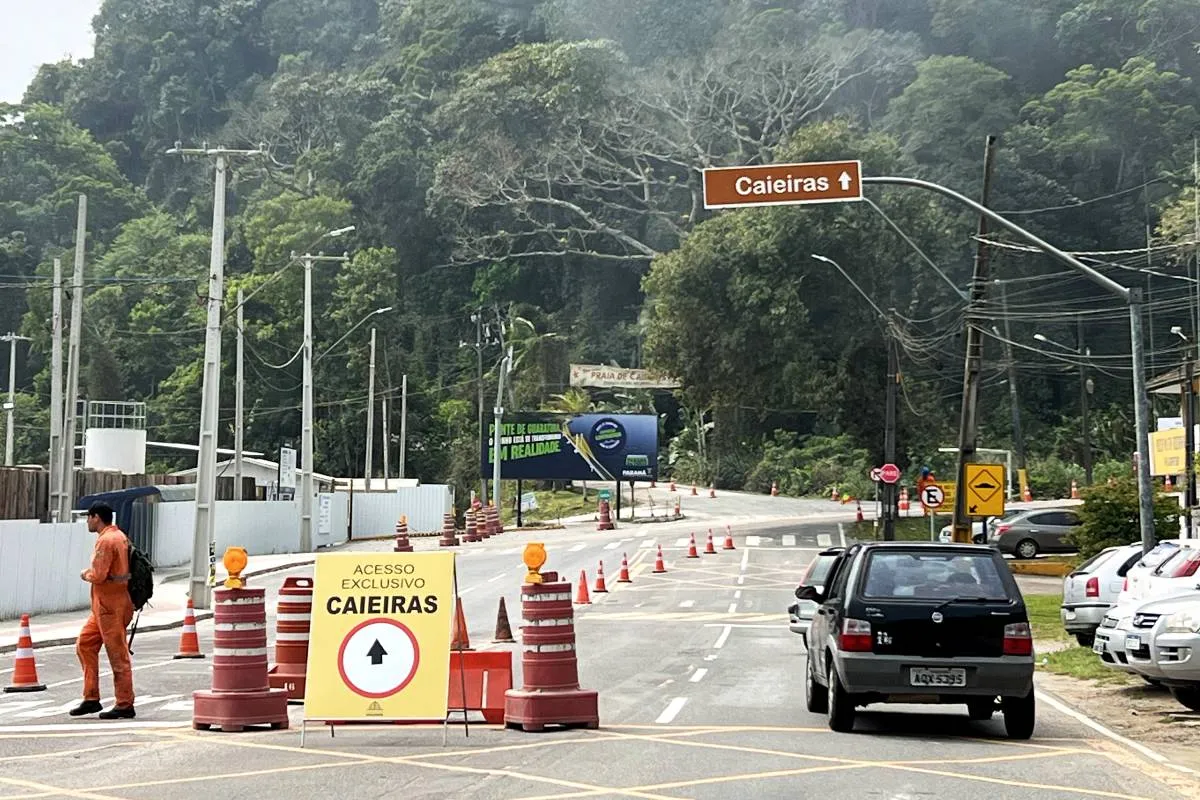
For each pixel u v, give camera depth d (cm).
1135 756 1394
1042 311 9700
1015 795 1150
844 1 12012
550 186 11656
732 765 1275
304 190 12738
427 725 1522
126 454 6278
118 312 11688
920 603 1503
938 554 1545
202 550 3456
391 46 14675
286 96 13225
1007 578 1524
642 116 11281
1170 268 9175
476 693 1549
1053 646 2717
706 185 2286
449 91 13225
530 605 1522
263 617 1532
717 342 7194
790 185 2273
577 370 10731
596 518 7912
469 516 6712
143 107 15450
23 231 12538
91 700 1620
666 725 1562
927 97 10481
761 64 10962
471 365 11875
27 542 3234
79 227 4419
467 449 10694
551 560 5250
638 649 2627
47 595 3325
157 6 15550
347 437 10950
